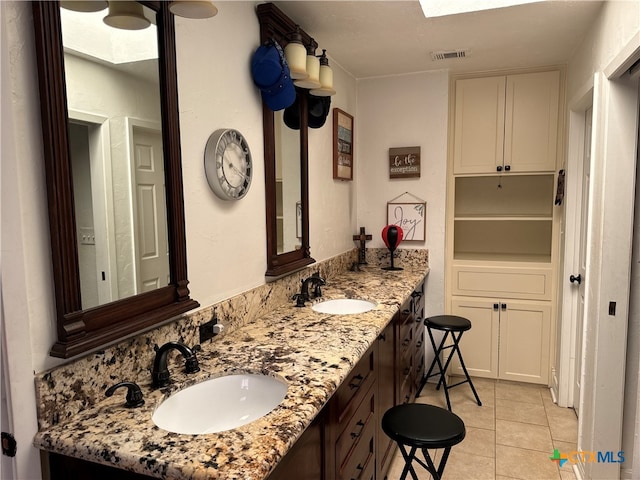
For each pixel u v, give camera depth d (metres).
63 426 1.02
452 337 3.07
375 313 1.99
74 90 1.05
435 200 3.27
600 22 2.10
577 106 2.63
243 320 1.80
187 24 1.47
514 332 3.29
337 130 2.93
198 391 1.29
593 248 2.08
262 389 1.33
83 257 1.08
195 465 0.85
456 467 2.30
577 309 2.83
